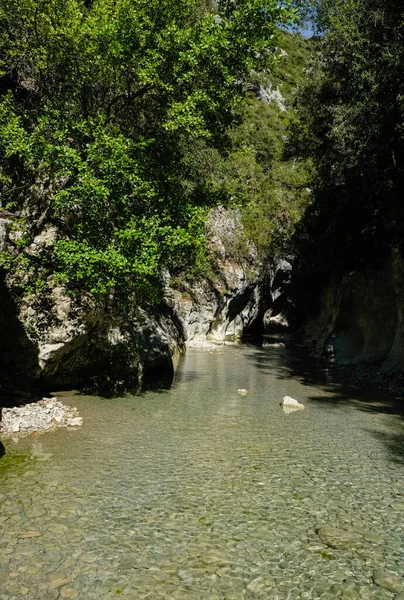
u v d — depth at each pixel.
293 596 5.32
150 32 14.77
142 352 19.03
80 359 15.88
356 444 11.10
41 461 9.32
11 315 13.56
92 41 15.23
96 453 9.93
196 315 36.31
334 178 23.48
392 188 20.34
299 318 56.16
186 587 5.41
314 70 26.91
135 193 13.80
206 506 7.56
